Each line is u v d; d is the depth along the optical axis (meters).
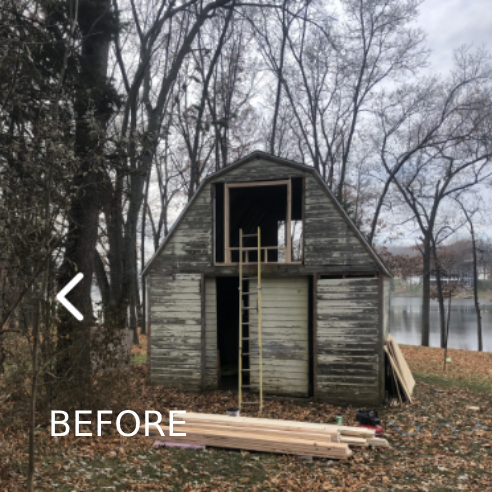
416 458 7.68
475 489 6.50
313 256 11.60
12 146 5.95
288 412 10.38
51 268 6.27
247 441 7.86
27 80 7.72
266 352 12.02
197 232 12.52
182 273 12.55
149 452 7.61
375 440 8.17
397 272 31.61
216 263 12.33
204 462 7.33
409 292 74.06
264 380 11.97
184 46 19.17
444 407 11.12
